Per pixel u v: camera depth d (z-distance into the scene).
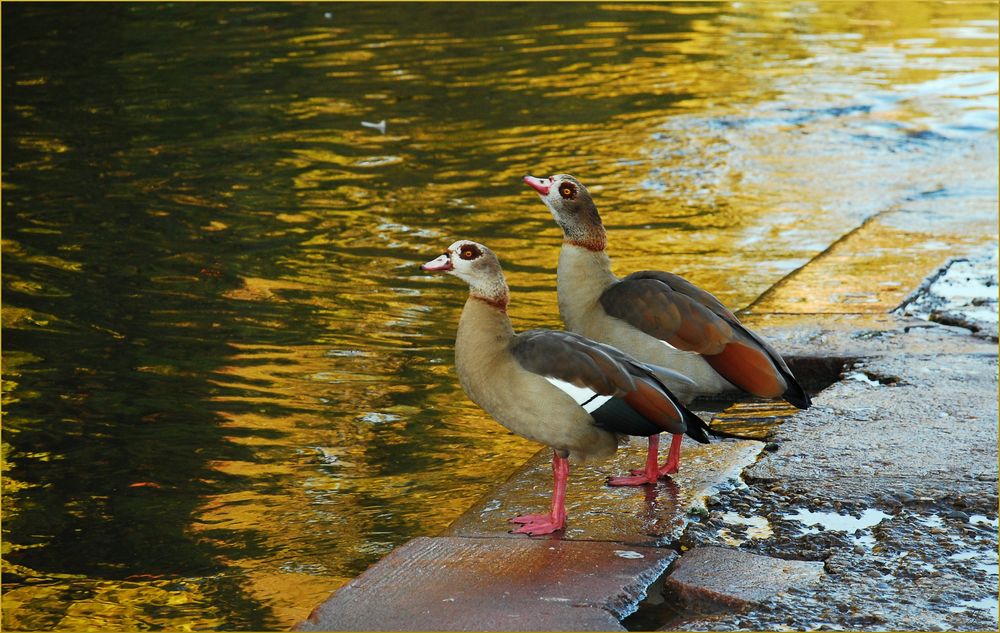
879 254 13.64
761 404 9.81
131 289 13.03
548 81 24.52
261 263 13.98
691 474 8.25
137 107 22.09
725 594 6.54
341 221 15.70
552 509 7.47
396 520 8.16
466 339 7.43
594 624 6.23
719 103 22.62
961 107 21.97
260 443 9.41
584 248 8.72
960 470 8.12
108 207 16.23
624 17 32.38
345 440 9.48
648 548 7.13
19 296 12.76
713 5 34.62
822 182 17.45
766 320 11.52
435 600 6.50
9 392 10.31
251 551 7.76
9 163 18.41
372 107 22.23
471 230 15.31
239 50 27.42
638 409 7.17
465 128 20.78
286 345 11.47
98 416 9.85
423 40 28.83
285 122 21.09
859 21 32.19
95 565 7.61
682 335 8.15
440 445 9.38
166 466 9.02
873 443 8.61
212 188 17.20
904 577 6.76
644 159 18.84
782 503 7.75
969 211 15.41
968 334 11.06
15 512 8.32
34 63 25.91
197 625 6.86
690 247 14.62
